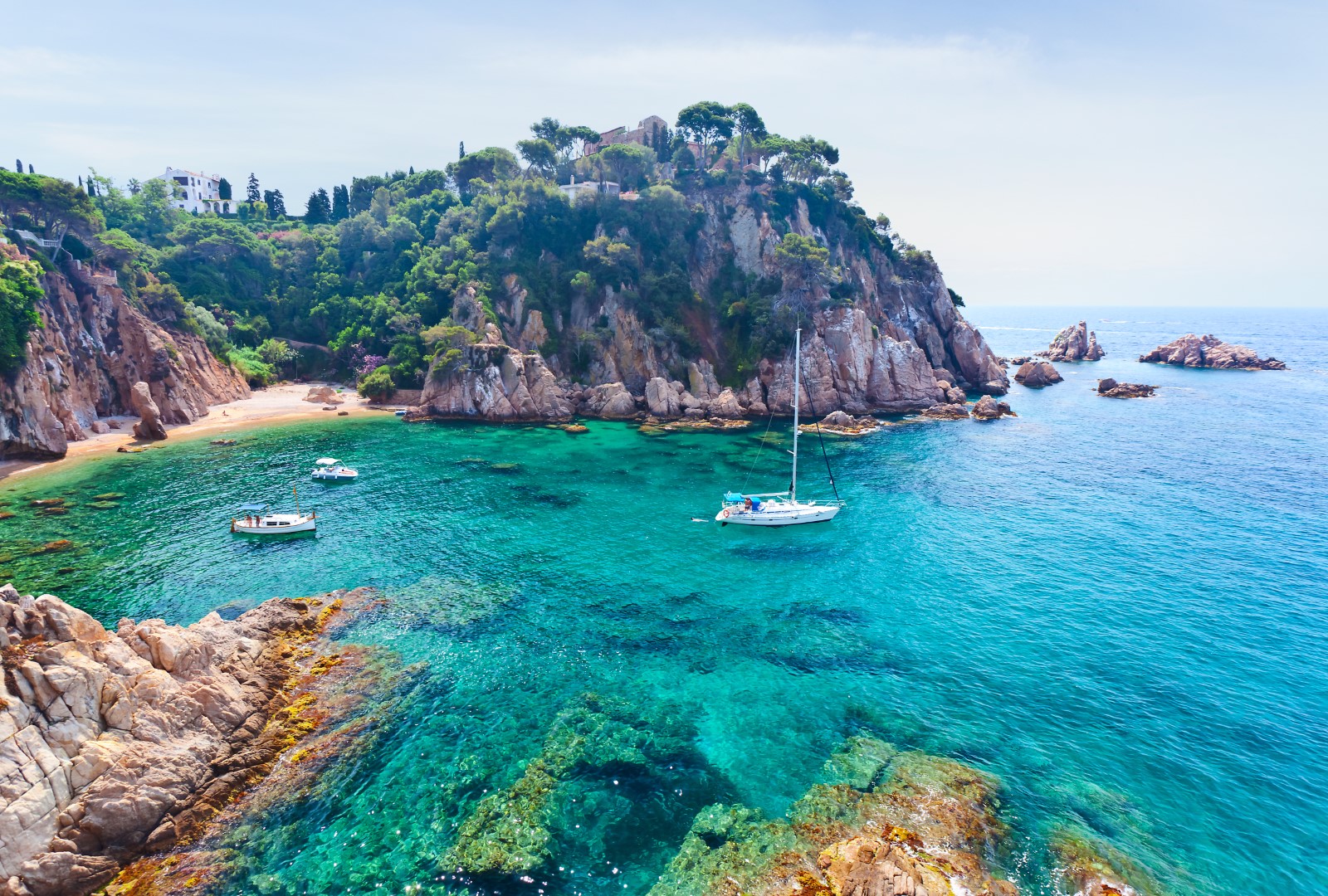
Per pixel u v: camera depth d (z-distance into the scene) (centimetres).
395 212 15738
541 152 14938
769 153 15525
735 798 2956
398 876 2548
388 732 3369
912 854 2627
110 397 9812
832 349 12156
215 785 2922
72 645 2889
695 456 9162
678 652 4209
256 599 4788
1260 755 3259
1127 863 2622
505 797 2947
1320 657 4112
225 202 19125
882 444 9875
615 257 12725
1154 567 5481
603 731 3422
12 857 2370
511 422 11125
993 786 3031
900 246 16462
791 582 5278
